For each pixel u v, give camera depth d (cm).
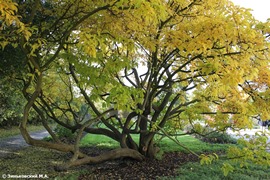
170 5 344
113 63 325
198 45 281
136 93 349
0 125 1310
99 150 767
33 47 308
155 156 613
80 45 261
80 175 489
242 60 289
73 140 916
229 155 426
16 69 462
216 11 322
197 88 509
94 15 330
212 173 484
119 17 312
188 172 490
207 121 568
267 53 290
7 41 317
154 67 452
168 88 520
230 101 455
